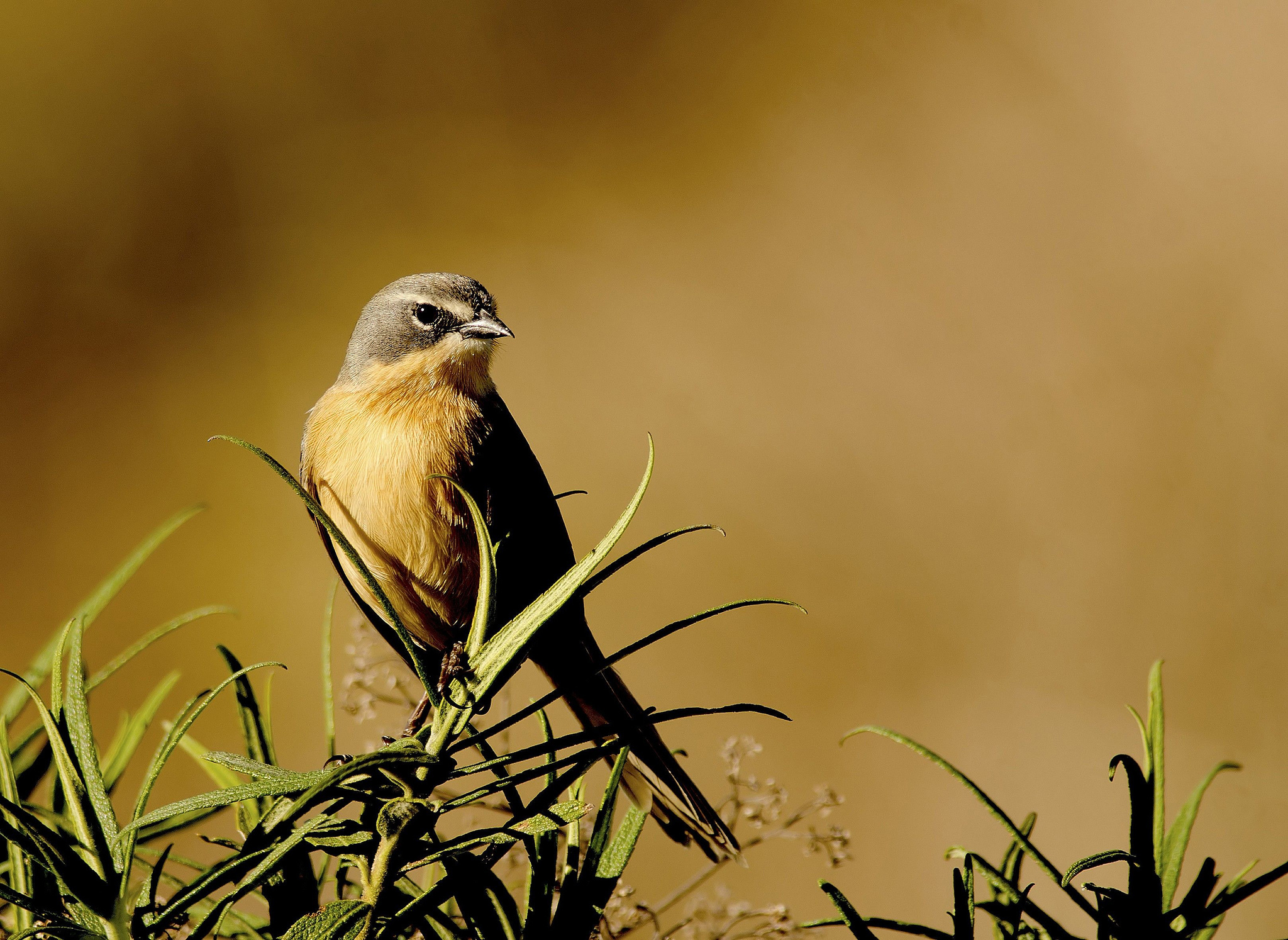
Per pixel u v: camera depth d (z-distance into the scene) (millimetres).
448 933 3410
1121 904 3070
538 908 3236
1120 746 11898
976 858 3057
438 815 2967
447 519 6336
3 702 4766
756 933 4125
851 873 11305
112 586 3926
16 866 3436
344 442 6449
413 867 3053
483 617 3316
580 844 3627
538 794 3133
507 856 4422
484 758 3791
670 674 12852
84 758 3023
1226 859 11094
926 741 12203
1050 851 11242
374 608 6543
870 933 2963
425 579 6434
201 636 12945
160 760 2973
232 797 2727
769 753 12203
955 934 2973
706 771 12125
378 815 3086
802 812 4477
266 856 2975
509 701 5137
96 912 2801
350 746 12000
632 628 13227
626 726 3090
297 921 2826
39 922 3189
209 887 2844
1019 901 3057
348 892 4176
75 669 3117
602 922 3820
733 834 4406
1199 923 3121
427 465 6309
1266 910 10758
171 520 4109
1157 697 3586
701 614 2951
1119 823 11320
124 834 2707
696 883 4301
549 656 6293
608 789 3264
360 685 4551
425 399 6504
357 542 6430
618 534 3115
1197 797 3562
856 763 12094
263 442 14406
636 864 10641
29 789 4230
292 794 3092
